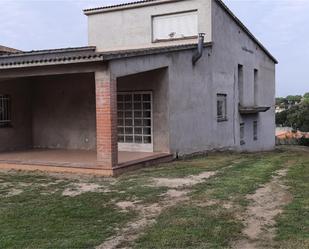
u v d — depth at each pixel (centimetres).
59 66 1091
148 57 1186
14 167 1155
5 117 1495
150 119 1359
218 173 1044
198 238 552
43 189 877
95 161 1161
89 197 790
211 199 759
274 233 571
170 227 597
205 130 1594
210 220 628
